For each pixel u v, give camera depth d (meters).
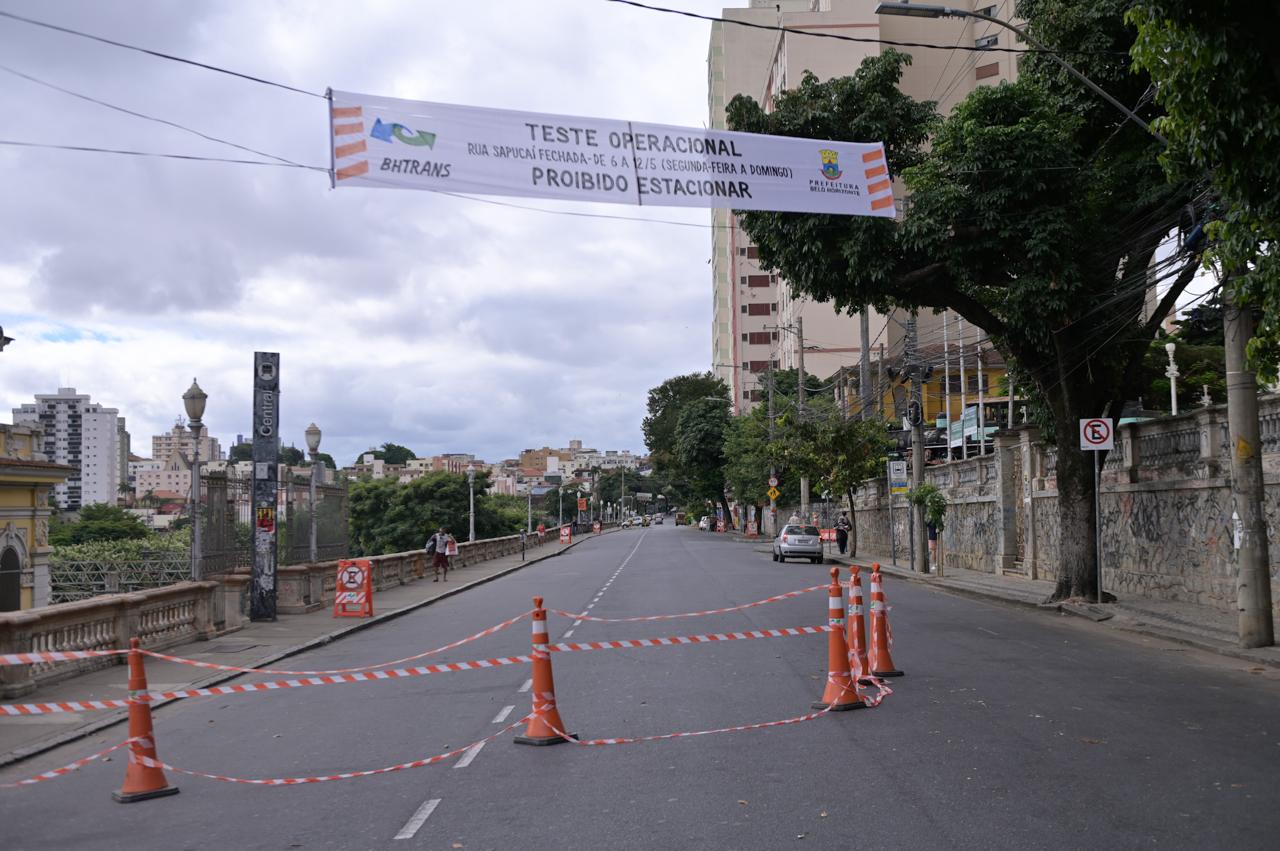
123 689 13.15
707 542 71.12
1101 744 8.41
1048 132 17.44
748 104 19.27
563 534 74.88
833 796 7.04
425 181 11.27
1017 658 13.50
